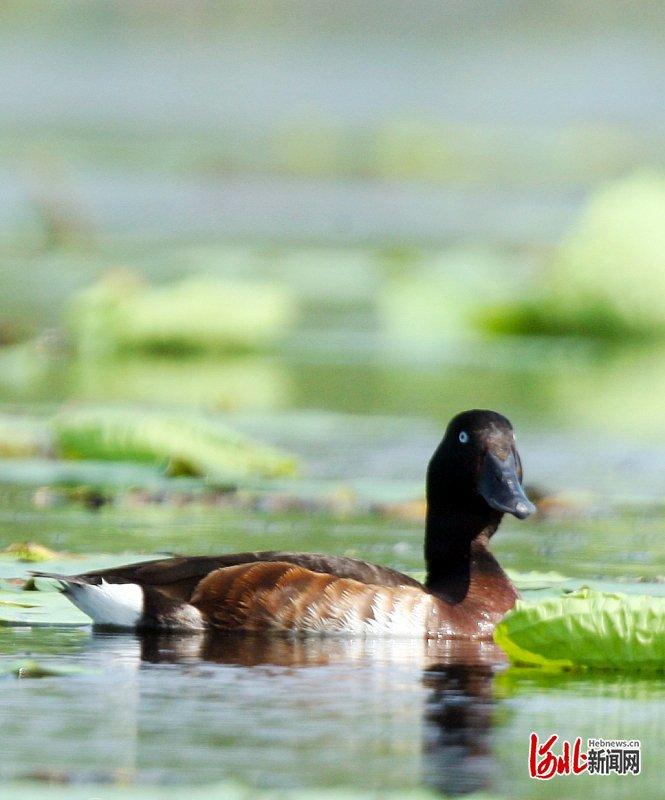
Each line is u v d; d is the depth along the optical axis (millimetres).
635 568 13406
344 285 34469
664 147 51062
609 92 58531
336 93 59250
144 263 35500
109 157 49219
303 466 17922
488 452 12039
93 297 28031
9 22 68875
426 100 57938
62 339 27750
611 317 30250
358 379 25438
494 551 14242
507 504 11773
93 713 9164
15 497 16188
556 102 57000
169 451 17328
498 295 31203
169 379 25016
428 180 49406
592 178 48406
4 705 9297
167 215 42656
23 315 29547
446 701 9625
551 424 21500
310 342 29969
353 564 11617
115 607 11289
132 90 60469
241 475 17234
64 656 10484
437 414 21938
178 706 9352
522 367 27328
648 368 27484
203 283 28906
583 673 10438
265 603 11328
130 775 8023
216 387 24156
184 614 11289
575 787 8242
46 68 63438
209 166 49281
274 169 49656
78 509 15781
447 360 28016
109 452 17609
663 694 9914
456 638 11398
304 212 44094
